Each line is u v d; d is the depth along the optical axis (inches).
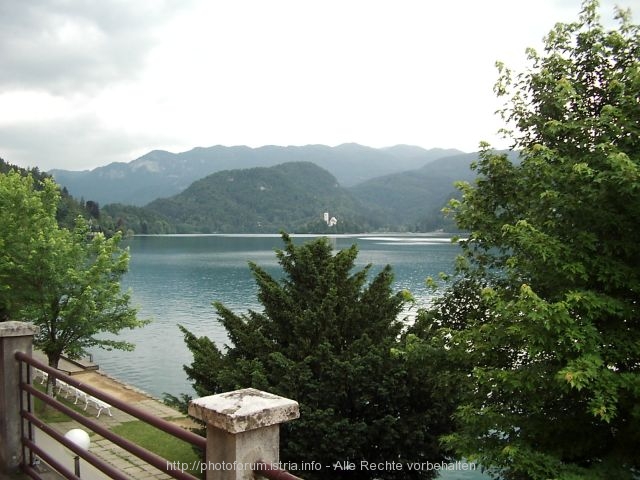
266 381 458.9
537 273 351.9
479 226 438.6
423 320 483.5
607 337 323.3
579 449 347.9
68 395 951.0
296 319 511.8
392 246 6358.3
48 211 911.7
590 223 337.7
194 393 1122.0
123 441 155.1
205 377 536.1
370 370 462.3
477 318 448.5
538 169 365.4
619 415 335.9
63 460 421.4
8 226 821.9
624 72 353.1
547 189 347.6
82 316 842.8
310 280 556.1
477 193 454.3
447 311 476.7
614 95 361.4
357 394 470.0
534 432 348.8
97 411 863.7
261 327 557.3
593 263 321.1
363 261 3811.5
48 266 816.9
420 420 470.3
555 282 348.2
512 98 417.4
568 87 350.0
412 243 7268.7
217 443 112.2
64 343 850.1
